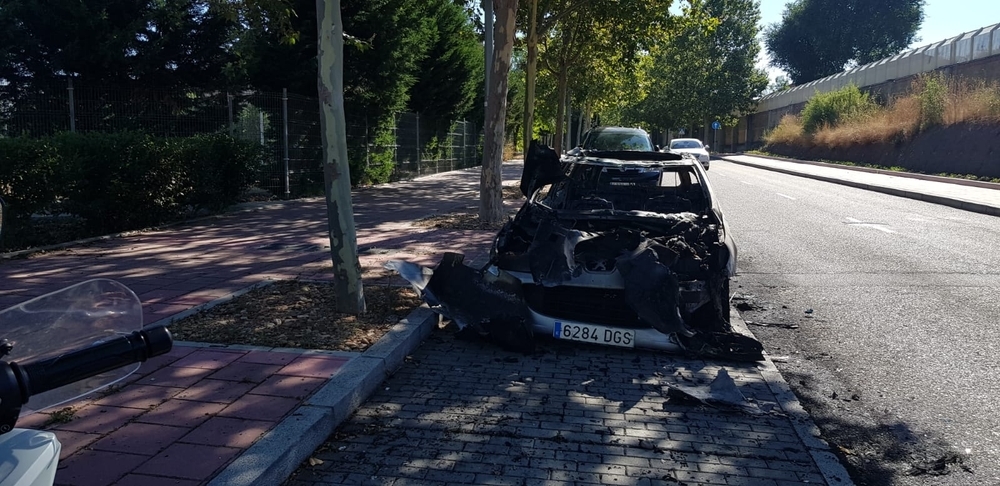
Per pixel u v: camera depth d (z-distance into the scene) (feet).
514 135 154.81
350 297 19.58
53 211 32.07
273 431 12.15
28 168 29.84
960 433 13.70
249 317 19.10
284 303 20.62
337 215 19.17
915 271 28.71
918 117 94.43
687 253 18.58
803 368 17.54
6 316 5.27
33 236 32.86
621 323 18.44
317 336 17.48
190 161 38.60
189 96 51.98
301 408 13.19
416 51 64.44
